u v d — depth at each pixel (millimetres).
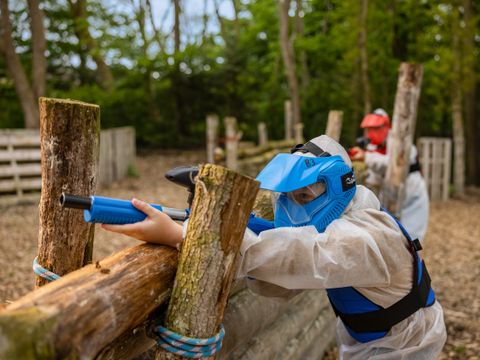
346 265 1481
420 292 1746
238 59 20734
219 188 1315
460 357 3928
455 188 13312
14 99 18000
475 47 14625
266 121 20609
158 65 20000
